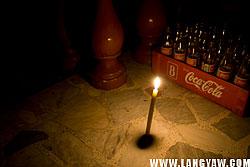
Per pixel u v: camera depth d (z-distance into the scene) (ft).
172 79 9.69
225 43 8.92
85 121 7.93
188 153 6.61
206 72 8.06
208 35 9.41
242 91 7.16
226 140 6.95
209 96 8.45
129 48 12.99
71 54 10.66
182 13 12.28
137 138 7.15
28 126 7.80
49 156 6.70
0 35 11.64
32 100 9.05
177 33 9.45
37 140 7.24
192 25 11.08
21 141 7.21
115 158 6.55
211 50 8.69
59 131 7.55
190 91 9.22
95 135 7.34
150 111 6.18
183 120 7.77
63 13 9.93
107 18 7.91
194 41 9.22
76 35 10.87
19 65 11.05
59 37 10.39
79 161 6.52
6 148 6.99
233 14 10.34
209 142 6.91
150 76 10.40
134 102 8.75
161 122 7.72
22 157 6.70
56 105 8.77
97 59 9.39
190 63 8.48
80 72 10.80
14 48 11.88
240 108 7.55
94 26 8.05
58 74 10.68
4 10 11.31
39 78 10.36
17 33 11.89
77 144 7.05
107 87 9.41
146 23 9.98
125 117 8.03
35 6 11.09
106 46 8.29
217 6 10.84
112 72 9.23
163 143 6.94
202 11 11.50
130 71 10.87
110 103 8.75
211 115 7.93
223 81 7.57
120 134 7.33
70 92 9.48
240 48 8.48
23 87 9.78
